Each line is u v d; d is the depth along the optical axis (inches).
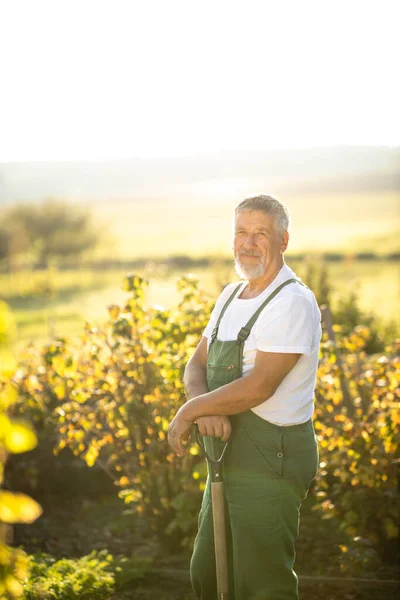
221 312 120.0
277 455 109.7
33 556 156.6
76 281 1508.4
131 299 177.8
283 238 113.7
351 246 1802.4
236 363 111.1
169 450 175.8
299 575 160.4
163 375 173.8
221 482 112.0
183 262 1701.5
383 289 893.2
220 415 109.8
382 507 165.8
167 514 178.4
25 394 194.9
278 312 107.8
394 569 163.6
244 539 110.0
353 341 203.0
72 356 180.2
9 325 63.2
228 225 2962.6
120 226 3070.9
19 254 1967.3
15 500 66.3
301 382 110.8
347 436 172.6
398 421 170.6
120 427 177.5
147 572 157.8
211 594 119.5
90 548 182.5
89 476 219.8
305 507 193.2
